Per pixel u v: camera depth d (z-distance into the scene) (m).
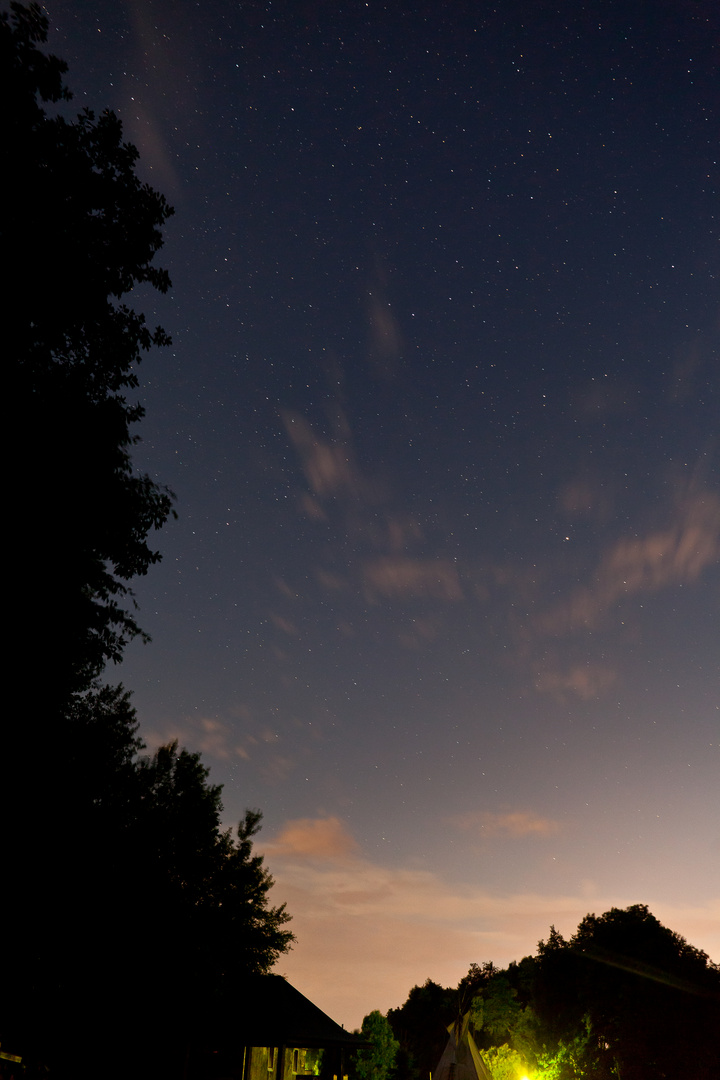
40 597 9.92
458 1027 37.16
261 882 17.03
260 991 20.66
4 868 10.16
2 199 10.01
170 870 14.02
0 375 9.79
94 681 12.10
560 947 51.72
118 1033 13.05
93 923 11.30
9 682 9.88
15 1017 11.27
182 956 13.53
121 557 11.27
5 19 10.17
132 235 11.39
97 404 10.81
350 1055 50.31
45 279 10.09
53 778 10.61
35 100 10.51
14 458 9.46
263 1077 25.22
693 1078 41.16
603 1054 45.47
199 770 15.91
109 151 11.02
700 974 44.44
